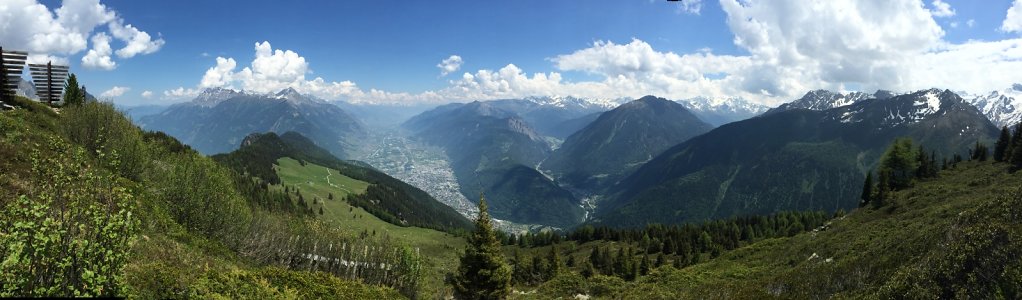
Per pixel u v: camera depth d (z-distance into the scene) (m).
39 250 12.30
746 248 82.19
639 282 65.56
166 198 45.59
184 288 23.47
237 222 50.41
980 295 25.25
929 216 56.59
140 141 50.06
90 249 13.19
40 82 62.97
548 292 62.16
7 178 28.20
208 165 53.34
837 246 60.38
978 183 81.50
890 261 37.84
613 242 170.25
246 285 26.72
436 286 76.69
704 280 60.00
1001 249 26.33
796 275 43.47
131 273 21.92
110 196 15.59
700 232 153.62
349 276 61.25
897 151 111.31
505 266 54.00
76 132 49.66
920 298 27.48
